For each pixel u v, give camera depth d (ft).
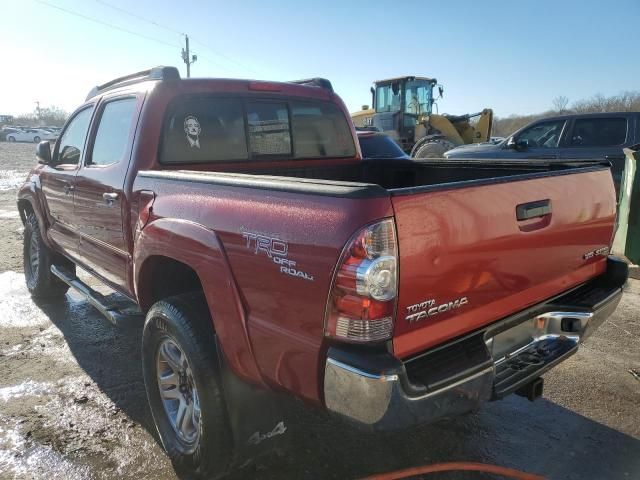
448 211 6.69
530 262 8.14
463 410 7.04
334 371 6.28
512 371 8.16
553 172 8.54
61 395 11.98
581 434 10.57
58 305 17.95
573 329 9.15
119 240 11.35
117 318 11.66
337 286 6.20
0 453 9.79
